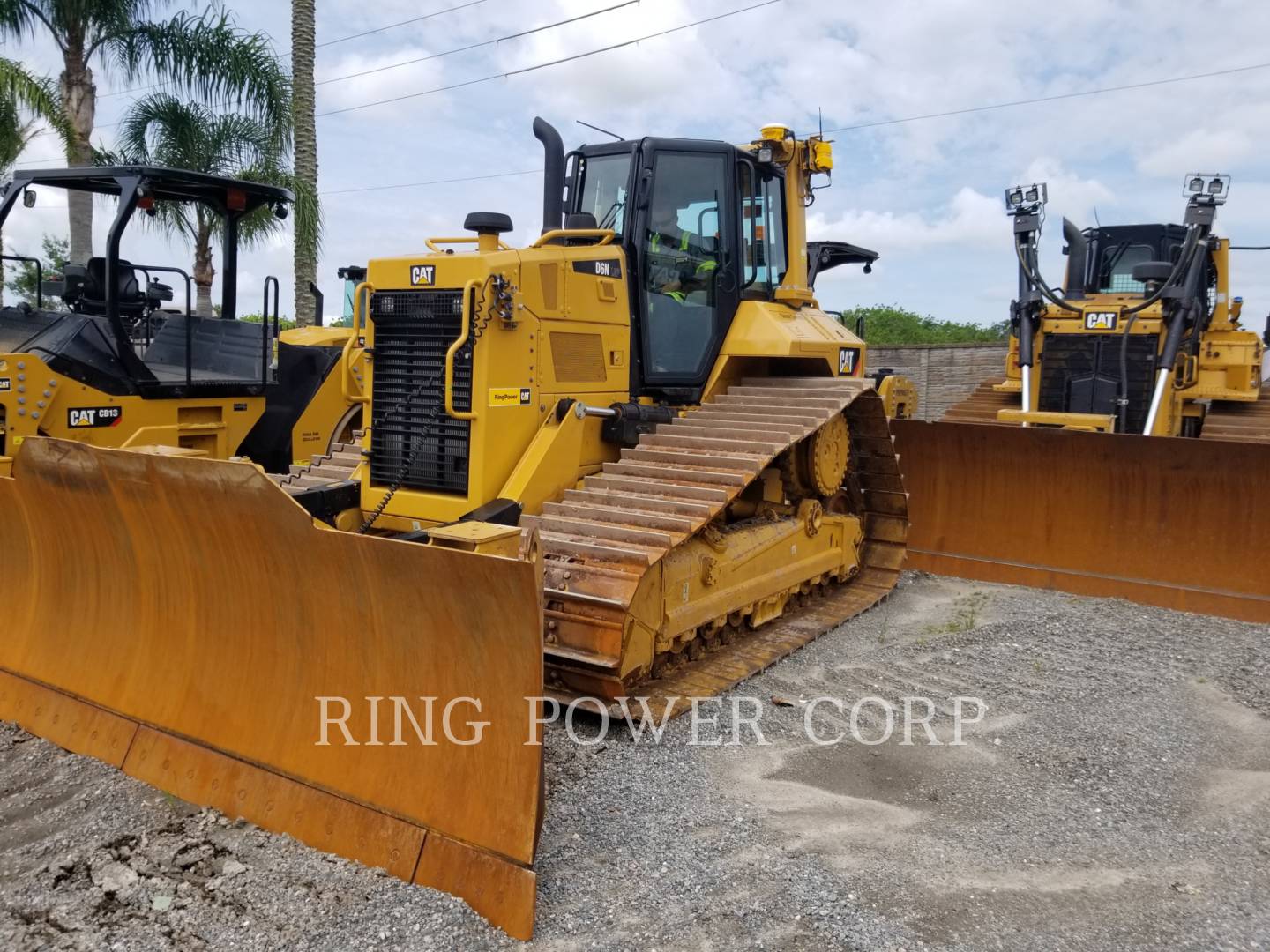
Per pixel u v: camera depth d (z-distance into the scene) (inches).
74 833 142.9
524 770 127.6
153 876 132.4
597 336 227.9
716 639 235.5
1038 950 120.6
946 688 217.2
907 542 312.0
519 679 127.7
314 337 409.1
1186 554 284.2
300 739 147.2
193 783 153.3
